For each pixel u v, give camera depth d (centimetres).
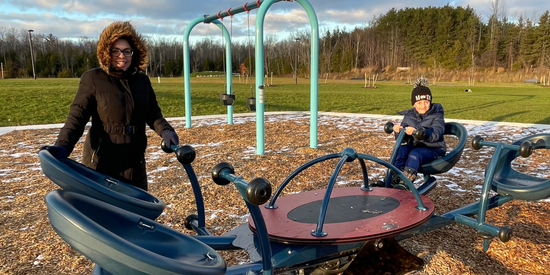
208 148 760
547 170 600
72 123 240
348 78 6975
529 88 4000
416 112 386
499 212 402
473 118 1328
